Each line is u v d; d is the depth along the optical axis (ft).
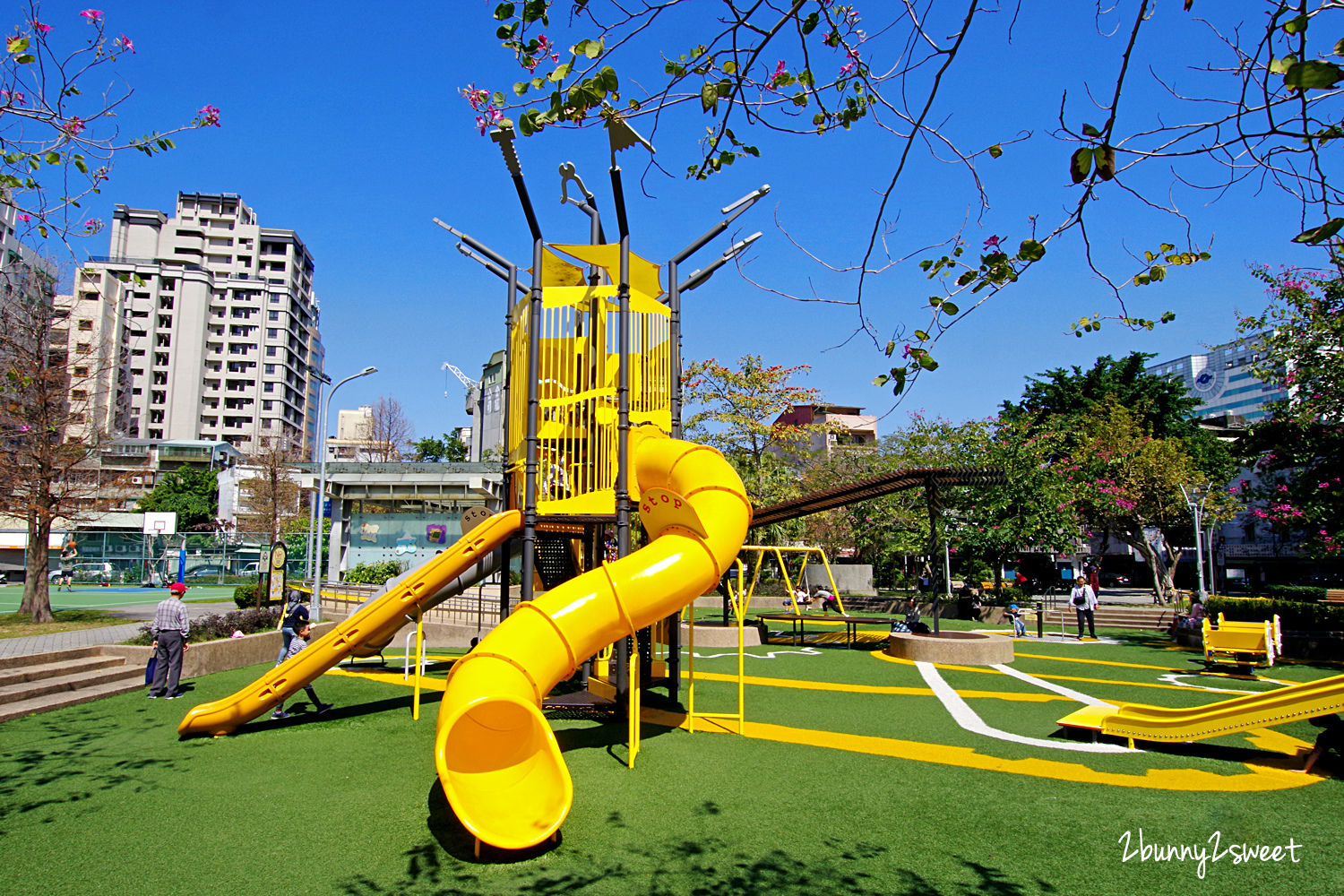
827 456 114.62
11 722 28.81
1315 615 54.49
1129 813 19.13
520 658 20.35
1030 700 34.81
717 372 94.32
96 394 65.72
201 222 313.73
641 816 18.95
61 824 18.29
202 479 176.65
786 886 14.92
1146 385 122.01
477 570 40.68
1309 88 9.24
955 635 51.57
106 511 63.82
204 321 294.05
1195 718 24.43
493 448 145.59
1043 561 127.34
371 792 20.86
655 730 28.30
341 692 36.76
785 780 22.03
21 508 55.83
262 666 42.70
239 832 17.83
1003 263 12.44
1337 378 48.39
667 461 27.66
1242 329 53.78
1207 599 61.11
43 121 19.40
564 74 12.34
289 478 147.95
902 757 24.52
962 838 17.47
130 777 22.18
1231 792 20.83
